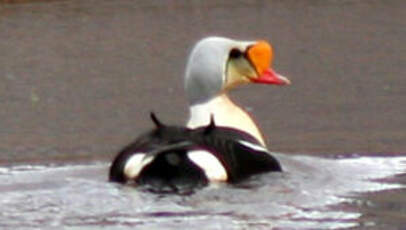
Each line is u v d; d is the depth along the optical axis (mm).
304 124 19203
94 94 21234
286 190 14672
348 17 25391
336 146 17891
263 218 13836
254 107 20234
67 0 26734
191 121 15609
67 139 18766
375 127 18922
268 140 18359
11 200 14406
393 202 14539
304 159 16500
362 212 14156
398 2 26297
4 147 18344
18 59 23297
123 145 18438
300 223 13734
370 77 21703
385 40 23906
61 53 23516
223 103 15688
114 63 22922
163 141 14555
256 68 15891
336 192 14812
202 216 13797
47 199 14414
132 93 21188
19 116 20125
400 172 16000
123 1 26812
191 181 14320
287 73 22156
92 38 24391
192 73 15695
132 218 13766
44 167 16906
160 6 26422
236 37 24375
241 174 14680
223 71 15703
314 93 20969
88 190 14602
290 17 25484
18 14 25875
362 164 16547
